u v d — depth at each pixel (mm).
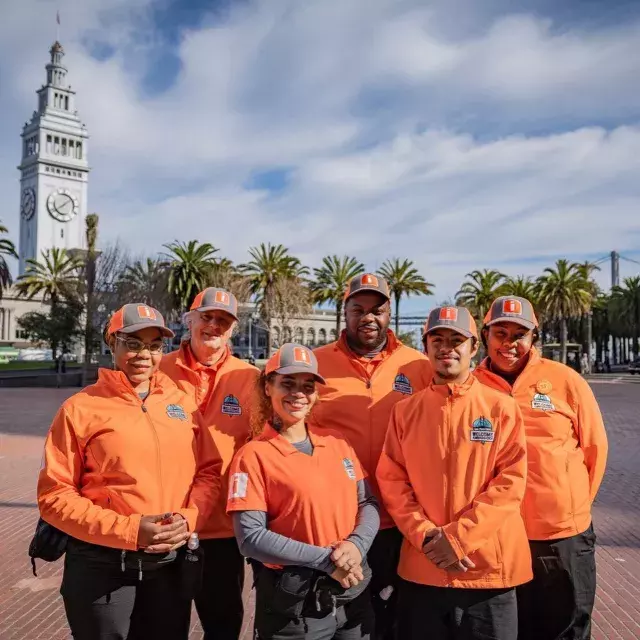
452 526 2830
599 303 61562
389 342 3824
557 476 3322
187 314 3848
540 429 3396
